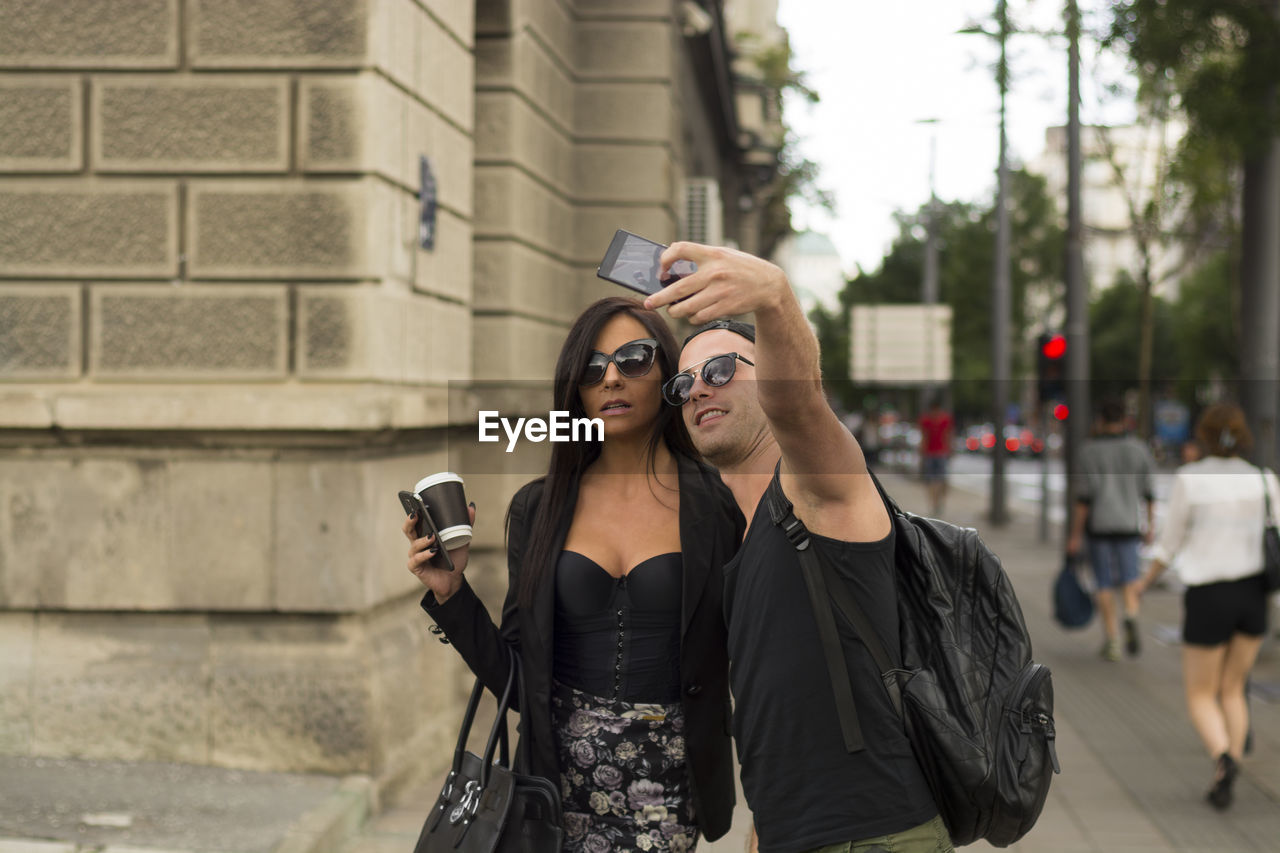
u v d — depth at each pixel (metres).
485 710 6.52
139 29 5.19
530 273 7.96
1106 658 8.96
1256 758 6.19
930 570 2.27
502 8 7.52
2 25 5.21
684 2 10.88
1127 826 5.08
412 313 5.57
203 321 5.17
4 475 5.11
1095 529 8.96
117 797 4.55
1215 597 5.45
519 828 2.39
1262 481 5.48
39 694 5.03
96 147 5.21
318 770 4.95
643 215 9.38
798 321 1.94
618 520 2.59
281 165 5.16
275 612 5.04
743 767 2.28
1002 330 21.27
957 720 2.19
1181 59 10.16
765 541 2.29
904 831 2.16
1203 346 39.62
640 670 2.53
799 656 2.20
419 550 2.48
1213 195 15.17
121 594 5.05
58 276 5.21
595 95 9.39
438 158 5.92
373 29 5.11
